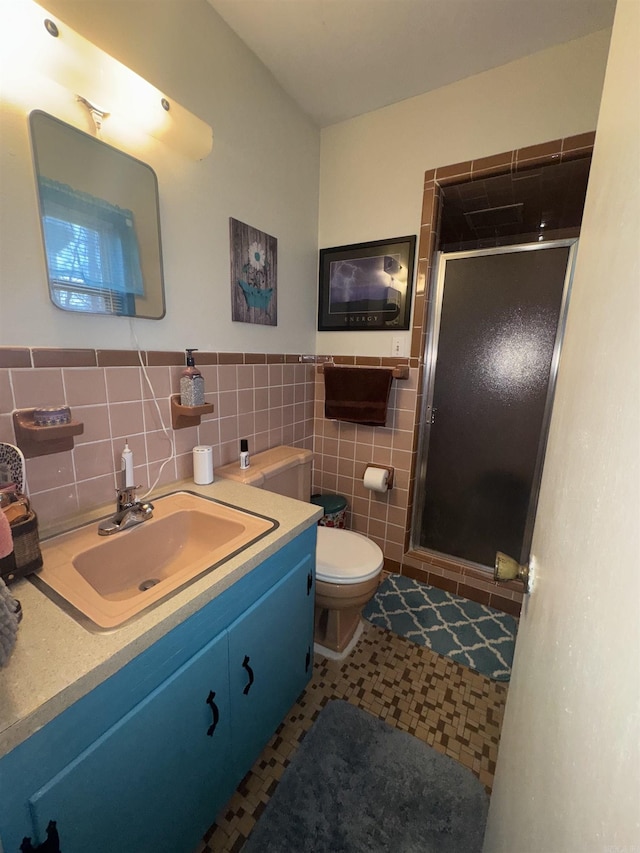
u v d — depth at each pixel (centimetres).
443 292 183
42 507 97
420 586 200
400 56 141
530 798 48
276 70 149
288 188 171
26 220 86
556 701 43
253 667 98
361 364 199
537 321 167
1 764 48
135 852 71
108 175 100
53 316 94
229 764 95
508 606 181
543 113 140
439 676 145
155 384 122
